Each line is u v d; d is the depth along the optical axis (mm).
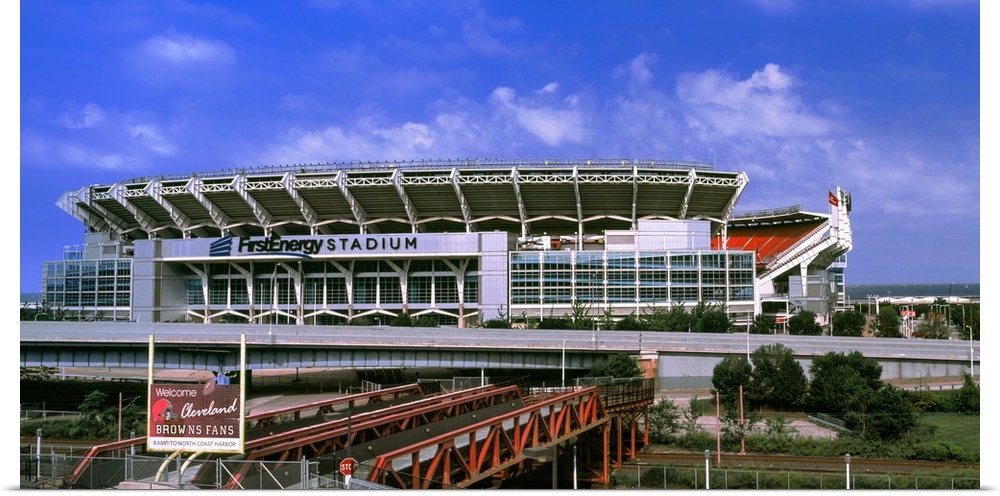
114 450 31516
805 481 43812
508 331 85438
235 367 83000
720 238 173625
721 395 67250
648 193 143750
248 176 149000
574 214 149125
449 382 71500
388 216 151375
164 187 153000
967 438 53062
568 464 50656
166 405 26703
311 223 151625
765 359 68500
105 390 83062
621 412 52375
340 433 33438
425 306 142000
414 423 40656
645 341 81938
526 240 145625
